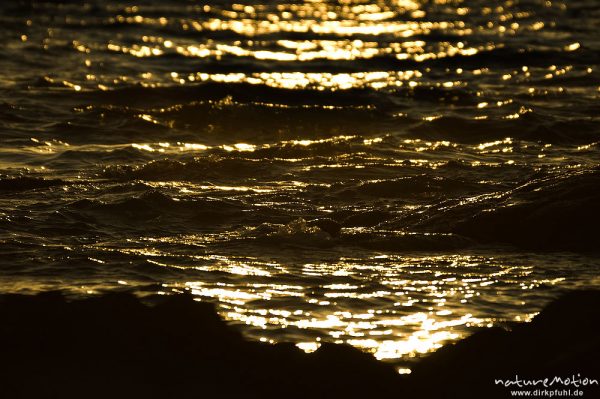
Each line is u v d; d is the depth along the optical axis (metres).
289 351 21.62
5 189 36.09
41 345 21.55
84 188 36.00
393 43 85.69
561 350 21.66
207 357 21.38
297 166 39.91
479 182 36.84
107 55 74.06
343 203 34.53
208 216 32.53
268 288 25.41
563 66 71.38
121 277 25.92
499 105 56.84
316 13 109.81
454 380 20.56
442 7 115.69
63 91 58.09
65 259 27.33
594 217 30.08
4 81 60.66
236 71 69.75
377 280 26.17
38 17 93.81
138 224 31.58
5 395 19.64
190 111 51.59
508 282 26.03
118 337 22.09
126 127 49.00
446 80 67.06
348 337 22.36
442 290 25.44
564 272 26.94
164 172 38.66
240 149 44.75
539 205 30.66
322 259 28.02
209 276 26.22
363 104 57.56
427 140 47.66
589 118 51.50
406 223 31.08
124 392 19.89
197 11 105.81
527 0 118.94
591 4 114.81
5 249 28.12
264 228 30.59
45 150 43.72
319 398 19.95
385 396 20.05
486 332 22.53
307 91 60.00
